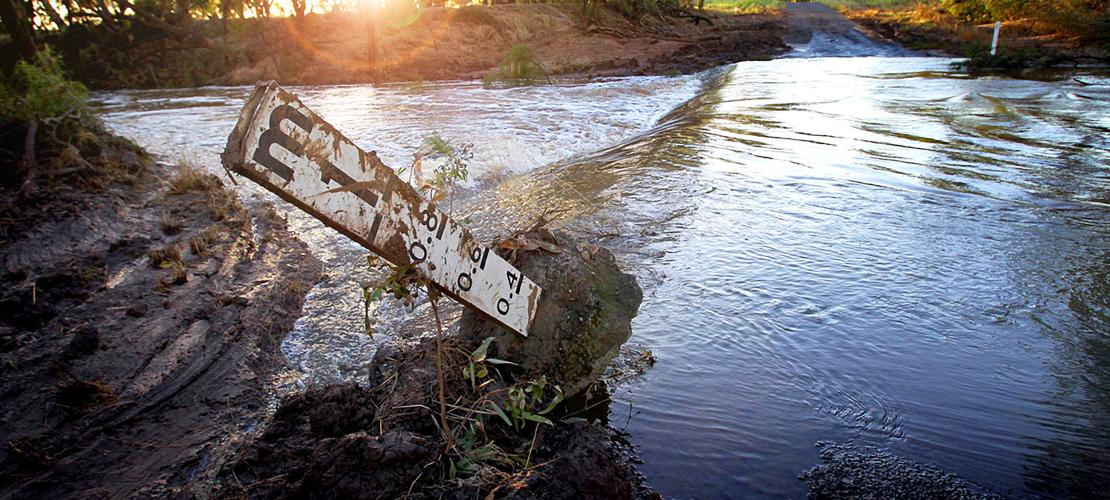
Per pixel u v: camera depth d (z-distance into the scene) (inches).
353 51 1048.8
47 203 240.5
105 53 992.2
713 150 319.6
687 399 115.5
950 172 270.4
